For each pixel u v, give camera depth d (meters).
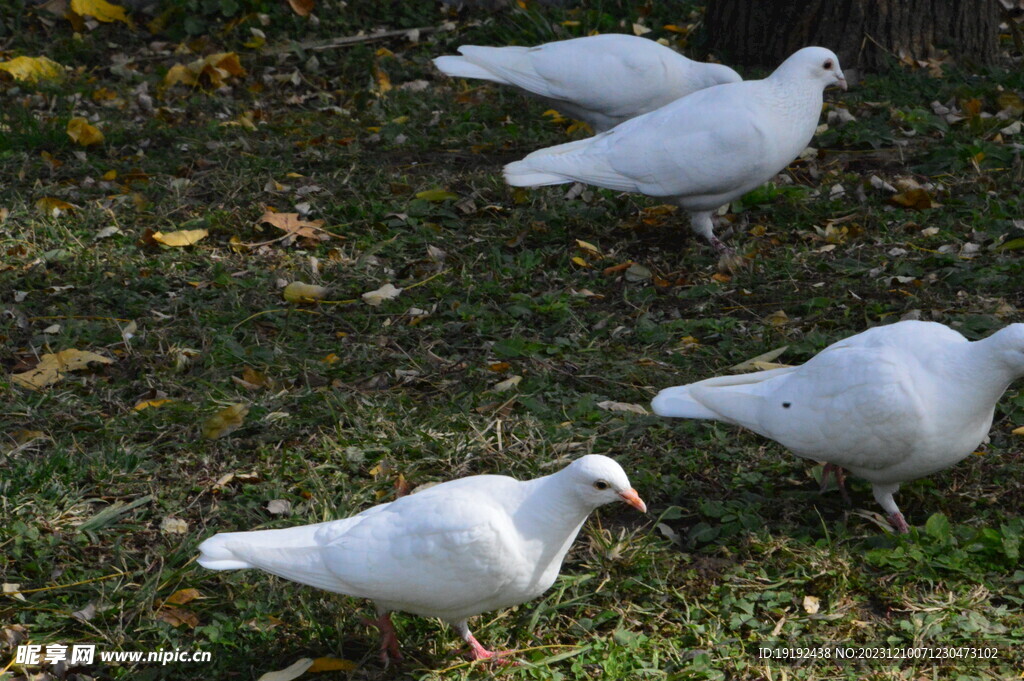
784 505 5.84
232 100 12.12
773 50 12.14
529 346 7.37
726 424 6.58
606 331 7.64
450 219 9.41
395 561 4.42
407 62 12.88
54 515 5.79
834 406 5.34
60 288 8.25
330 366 7.28
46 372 7.11
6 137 10.70
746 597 5.13
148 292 8.29
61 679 4.83
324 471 6.19
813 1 11.80
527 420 6.55
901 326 5.49
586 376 7.07
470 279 8.33
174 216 9.51
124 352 7.46
